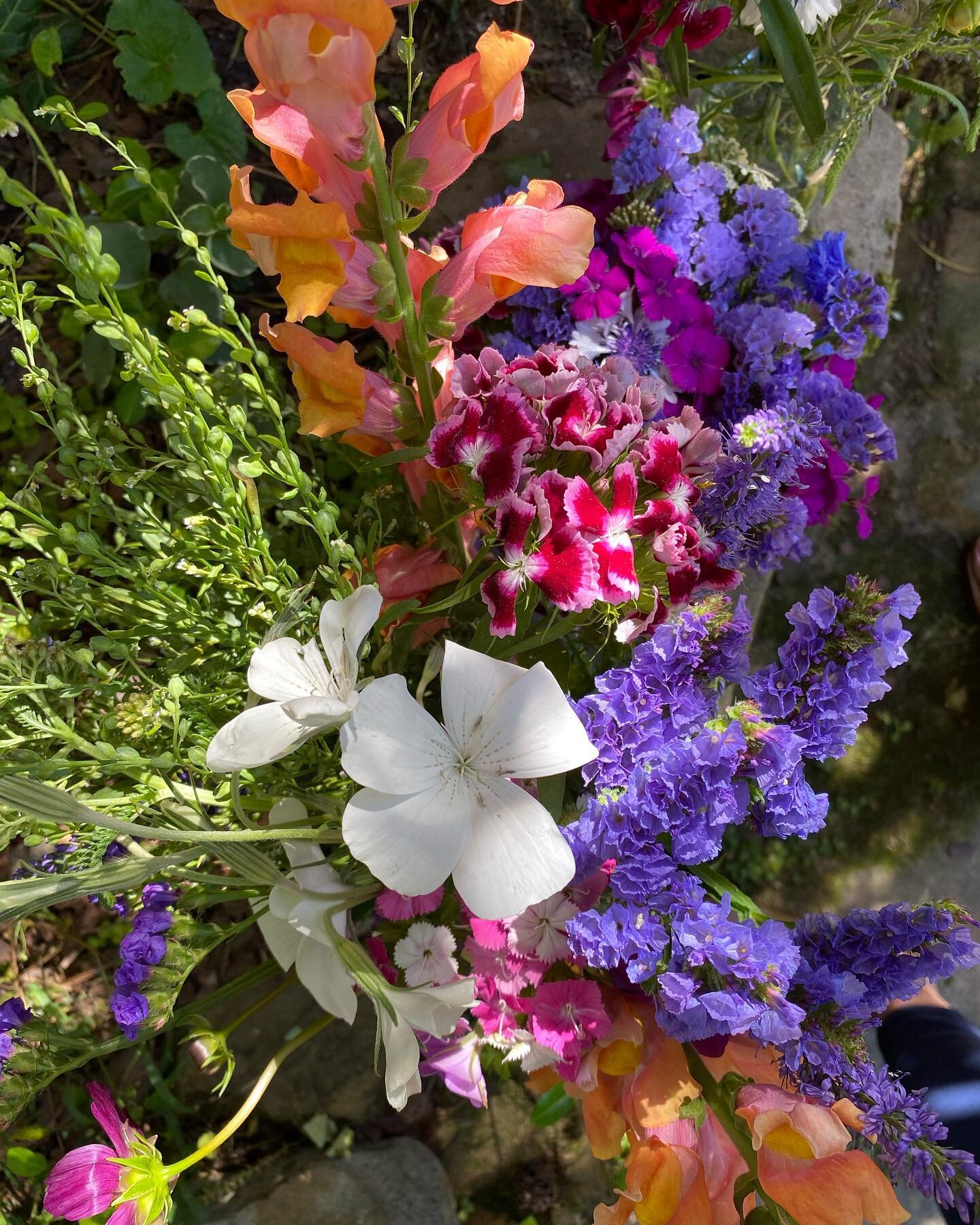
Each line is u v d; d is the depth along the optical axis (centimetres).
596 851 23
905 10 29
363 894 24
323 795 26
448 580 27
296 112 19
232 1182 37
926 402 47
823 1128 21
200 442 23
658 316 29
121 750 21
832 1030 23
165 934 24
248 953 38
